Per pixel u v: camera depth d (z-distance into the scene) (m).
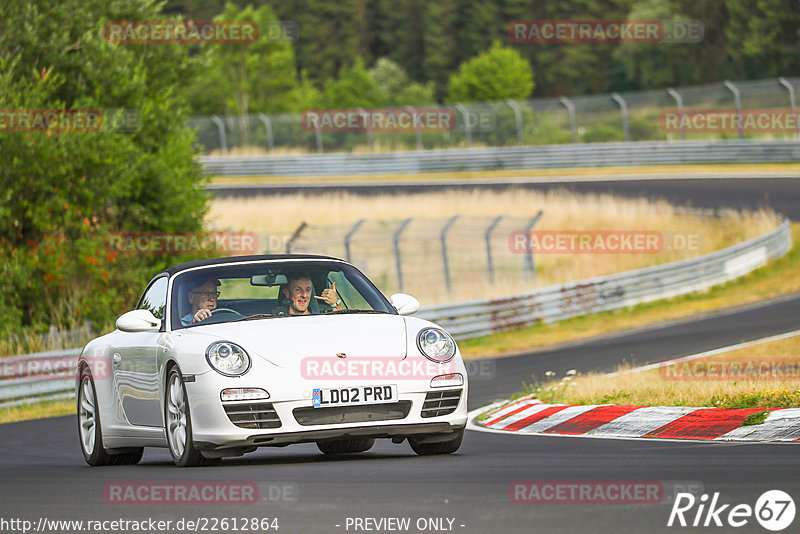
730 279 106.19
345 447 32.38
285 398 26.09
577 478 22.38
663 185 151.25
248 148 188.00
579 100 181.62
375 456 29.38
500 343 84.25
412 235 124.69
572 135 180.62
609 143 170.50
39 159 74.19
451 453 29.05
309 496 21.16
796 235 121.00
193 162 93.19
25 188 74.88
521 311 90.31
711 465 24.05
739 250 107.38
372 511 19.16
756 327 73.06
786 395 34.38
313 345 26.80
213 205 141.25
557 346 79.88
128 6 89.19
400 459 27.75
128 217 85.75
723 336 69.62
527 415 39.22
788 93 183.38
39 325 73.31
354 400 26.36
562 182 159.12
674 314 91.25
